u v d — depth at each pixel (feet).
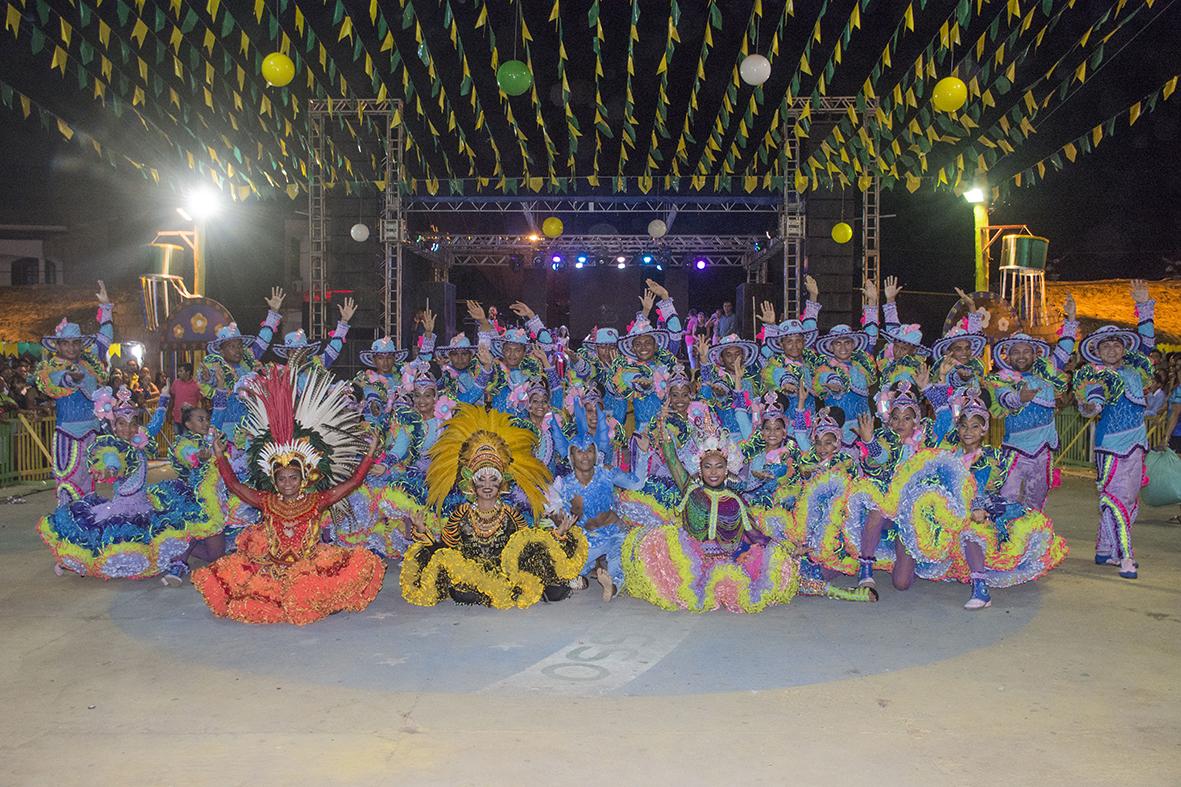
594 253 77.46
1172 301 74.74
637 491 22.47
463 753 12.92
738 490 21.01
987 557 21.21
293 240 91.66
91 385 28.27
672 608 20.47
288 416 20.17
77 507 23.15
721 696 15.17
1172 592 22.11
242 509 22.71
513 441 21.49
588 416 23.11
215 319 55.47
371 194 57.06
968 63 36.96
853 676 16.15
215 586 19.74
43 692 15.39
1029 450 24.58
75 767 12.50
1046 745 13.19
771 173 57.67
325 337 55.42
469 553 20.94
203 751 13.00
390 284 57.31
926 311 77.20
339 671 16.47
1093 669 16.51
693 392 27.07
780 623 19.57
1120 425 23.95
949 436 21.74
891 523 22.12
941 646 17.89
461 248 77.05
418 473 25.55
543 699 15.03
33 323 81.71
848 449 24.86
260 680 15.98
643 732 13.67
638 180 57.21
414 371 26.12
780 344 28.94
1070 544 27.89
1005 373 24.80
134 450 22.97
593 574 22.44
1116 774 12.26
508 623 19.60
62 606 20.94
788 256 56.90
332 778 12.17
